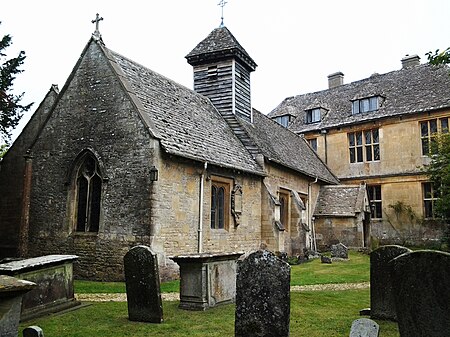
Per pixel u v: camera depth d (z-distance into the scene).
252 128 22.56
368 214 25.55
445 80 28.14
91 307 9.33
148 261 8.08
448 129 25.88
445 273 5.67
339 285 12.67
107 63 14.77
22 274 8.18
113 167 13.79
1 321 5.63
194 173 14.82
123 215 13.34
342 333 6.99
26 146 18.69
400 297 6.02
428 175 23.81
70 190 14.80
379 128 29.17
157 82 17.58
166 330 7.39
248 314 6.97
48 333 7.25
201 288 9.10
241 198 17.77
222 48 21.98
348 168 30.44
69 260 9.48
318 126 32.28
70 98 15.30
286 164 21.48
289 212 22.30
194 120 17.47
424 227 26.64
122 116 13.96
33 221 15.34
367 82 33.28
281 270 6.89
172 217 13.61
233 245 17.00
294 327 7.46
